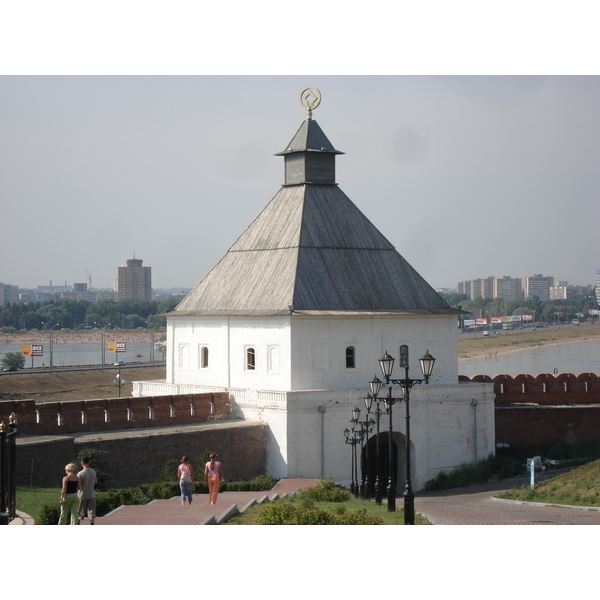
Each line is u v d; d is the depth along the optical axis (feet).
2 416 166.40
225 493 152.56
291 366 199.72
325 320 204.54
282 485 176.65
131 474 171.83
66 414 176.55
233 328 214.07
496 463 220.64
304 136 225.97
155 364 528.22
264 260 218.18
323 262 213.25
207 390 214.28
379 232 228.63
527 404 246.68
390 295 217.97
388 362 127.34
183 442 180.86
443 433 213.66
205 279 230.68
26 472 153.28
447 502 170.30
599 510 137.49
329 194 226.17
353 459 182.50
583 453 238.48
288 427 191.62
